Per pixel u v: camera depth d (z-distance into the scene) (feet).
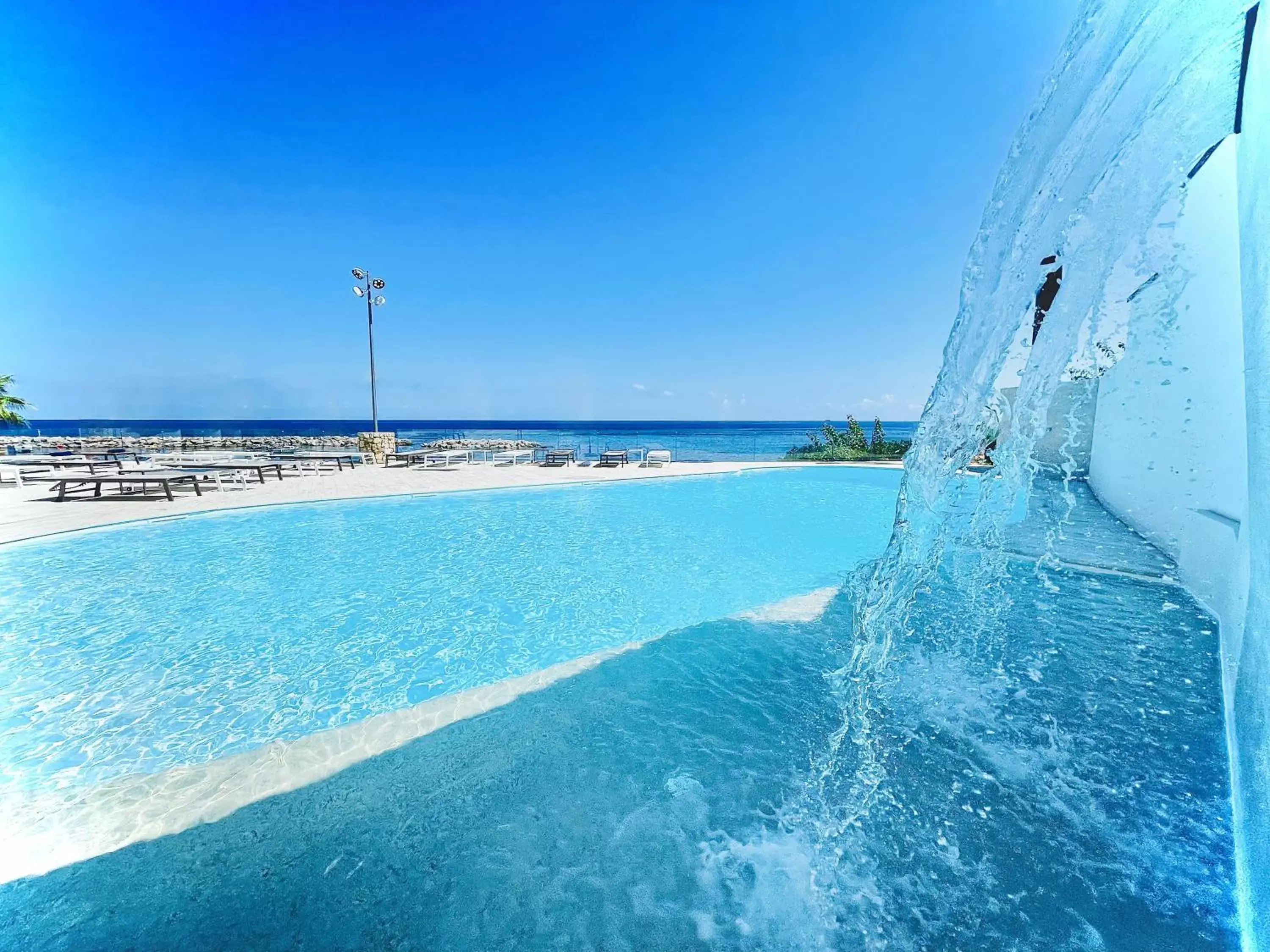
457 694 9.42
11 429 121.70
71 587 16.56
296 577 17.85
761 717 8.64
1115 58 5.26
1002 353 7.43
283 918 5.13
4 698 10.14
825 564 19.56
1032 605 11.81
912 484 9.16
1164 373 14.07
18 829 6.36
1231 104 5.34
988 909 4.99
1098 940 4.61
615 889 5.41
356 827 6.32
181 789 7.08
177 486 35.19
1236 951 4.44
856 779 6.91
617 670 10.30
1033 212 6.49
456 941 4.89
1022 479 8.16
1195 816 5.97
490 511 29.37
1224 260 10.48
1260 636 4.55
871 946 4.70
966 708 8.27
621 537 23.75
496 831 6.23
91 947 4.84
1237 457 10.27
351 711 9.73
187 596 15.96
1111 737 7.46
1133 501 16.76
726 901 5.25
